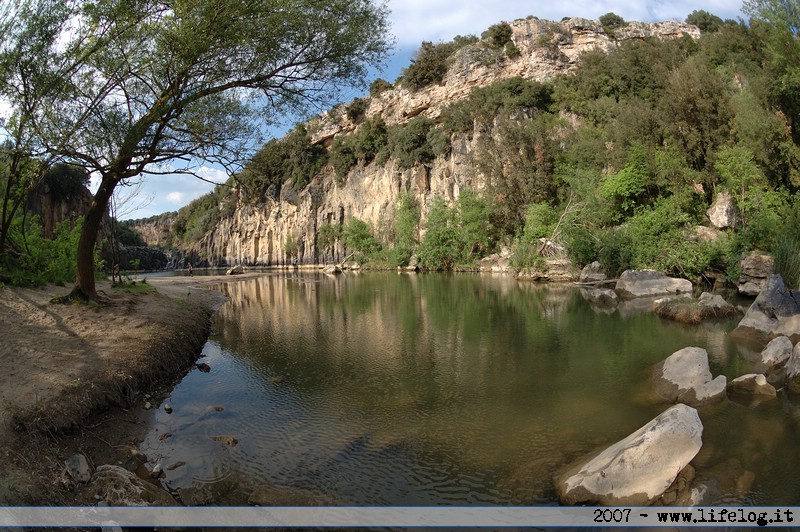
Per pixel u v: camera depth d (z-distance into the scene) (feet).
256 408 31.68
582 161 147.64
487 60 234.17
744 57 152.66
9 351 29.78
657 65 175.01
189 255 387.55
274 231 321.11
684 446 21.16
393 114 275.59
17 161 40.83
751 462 23.24
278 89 44.83
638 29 241.35
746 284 76.07
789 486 21.11
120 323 41.60
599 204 119.96
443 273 167.53
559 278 117.80
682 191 105.70
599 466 21.16
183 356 42.57
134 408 30.42
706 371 32.91
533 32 232.94
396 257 209.05
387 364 42.60
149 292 64.90
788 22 88.07
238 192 48.96
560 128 174.60
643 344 47.85
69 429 24.56
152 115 37.35
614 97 182.80
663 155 111.86
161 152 39.78
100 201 43.45
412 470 23.29
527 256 128.47
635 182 113.91
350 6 42.57
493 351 46.78
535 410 30.83
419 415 30.30
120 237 385.09
